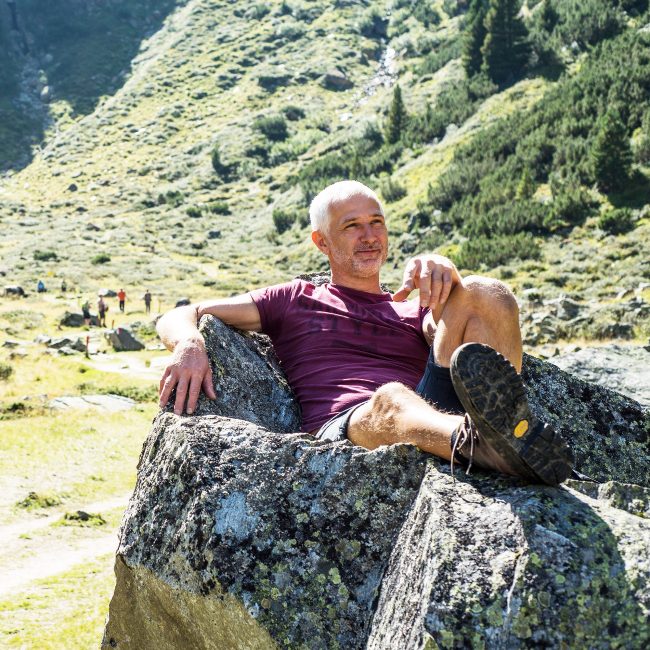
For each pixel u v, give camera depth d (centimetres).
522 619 236
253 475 315
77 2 18100
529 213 6259
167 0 18750
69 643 901
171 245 8912
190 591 306
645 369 969
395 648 253
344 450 312
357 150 10812
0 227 9894
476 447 281
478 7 11944
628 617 235
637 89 7375
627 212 5741
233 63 15675
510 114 8888
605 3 10319
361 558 296
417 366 416
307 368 413
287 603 292
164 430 357
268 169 11912
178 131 13712
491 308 331
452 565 249
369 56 15400
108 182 12162
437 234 6975
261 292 443
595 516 257
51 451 2147
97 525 1543
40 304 5622
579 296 4425
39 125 14888
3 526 1556
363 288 438
